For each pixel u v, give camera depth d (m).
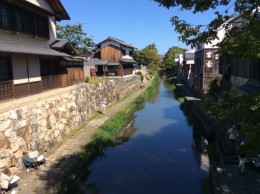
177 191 12.06
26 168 12.12
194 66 43.78
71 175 12.16
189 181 13.05
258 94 6.08
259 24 5.77
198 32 6.56
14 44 15.95
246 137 5.77
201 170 14.34
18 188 10.41
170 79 79.56
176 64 95.06
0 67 14.60
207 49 33.88
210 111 6.61
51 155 14.28
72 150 15.05
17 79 16.06
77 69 26.92
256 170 11.61
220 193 9.99
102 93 28.83
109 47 49.09
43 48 19.72
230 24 7.40
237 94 6.85
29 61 17.52
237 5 6.32
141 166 15.02
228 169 11.84
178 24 6.69
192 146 18.44
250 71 17.05
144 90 46.84
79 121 20.84
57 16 21.70
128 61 51.34
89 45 45.22
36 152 12.72
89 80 28.77
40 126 14.15
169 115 29.12
